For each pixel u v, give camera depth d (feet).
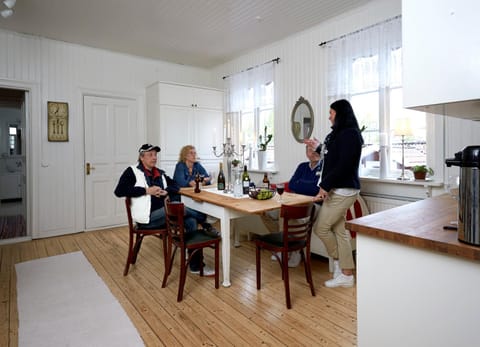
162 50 14.84
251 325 6.37
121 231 14.44
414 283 3.44
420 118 9.32
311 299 7.48
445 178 8.63
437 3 3.15
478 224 2.91
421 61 3.28
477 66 2.89
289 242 7.51
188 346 5.70
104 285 8.35
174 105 15.21
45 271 9.41
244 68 15.58
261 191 8.45
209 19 11.31
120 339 5.90
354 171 7.65
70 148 13.92
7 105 19.47
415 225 3.77
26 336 6.00
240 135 15.76
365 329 3.92
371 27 9.97
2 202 22.44
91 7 10.36
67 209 13.87
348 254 8.06
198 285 8.32
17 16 11.03
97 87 14.53
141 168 9.43
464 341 3.08
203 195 9.15
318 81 11.89
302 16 11.07
